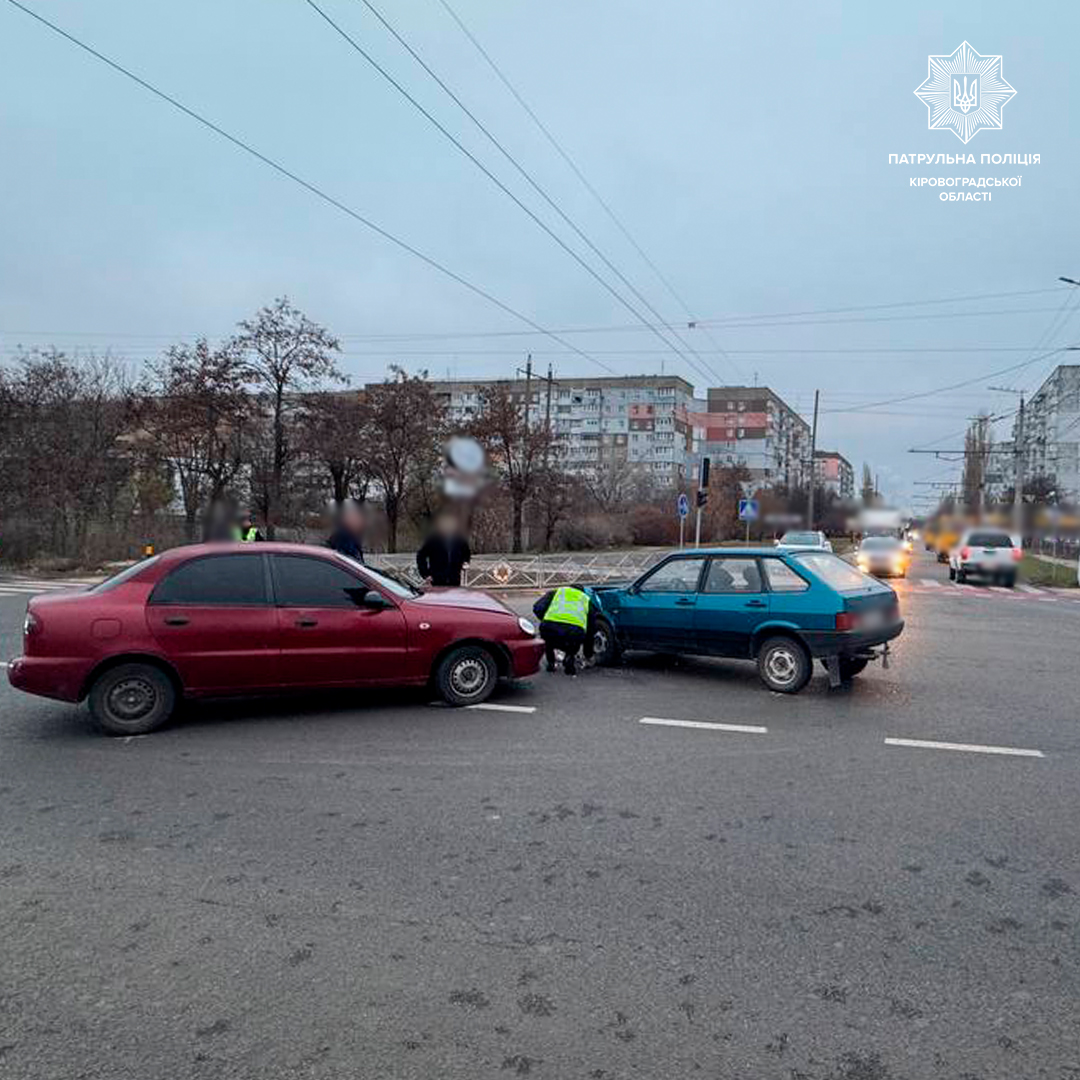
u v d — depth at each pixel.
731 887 3.83
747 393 96.75
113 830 4.46
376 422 34.56
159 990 2.98
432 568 10.95
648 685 8.32
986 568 24.84
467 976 3.09
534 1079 2.53
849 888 3.82
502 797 5.01
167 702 6.36
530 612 14.16
